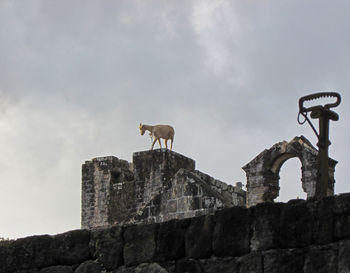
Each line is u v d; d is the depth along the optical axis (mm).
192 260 24469
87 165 83750
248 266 23375
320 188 24156
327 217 22375
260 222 23469
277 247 23109
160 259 25047
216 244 24109
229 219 24062
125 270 25484
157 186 75438
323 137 24656
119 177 82375
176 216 41938
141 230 25594
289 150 53031
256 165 53875
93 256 26375
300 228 22797
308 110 25031
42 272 26859
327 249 22203
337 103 24688
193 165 79312
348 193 22203
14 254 27422
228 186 51000
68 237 26797
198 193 41781
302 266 22531
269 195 53000
